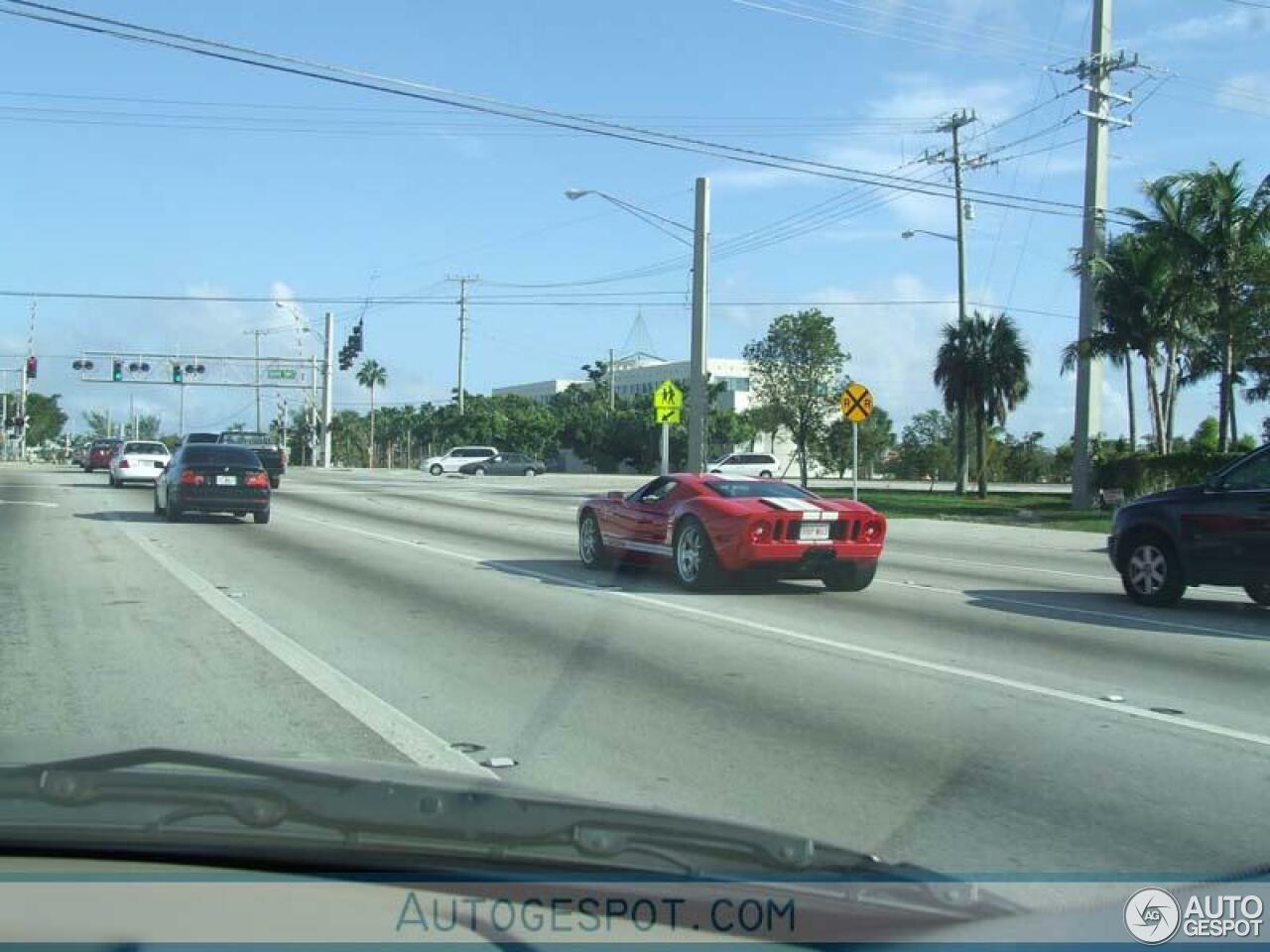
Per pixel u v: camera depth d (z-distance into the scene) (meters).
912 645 10.28
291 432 119.75
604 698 7.96
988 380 44.72
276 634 10.30
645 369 121.94
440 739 6.79
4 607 11.62
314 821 3.93
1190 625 11.84
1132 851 5.04
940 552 20.94
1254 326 33.47
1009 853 4.99
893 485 62.81
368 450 109.12
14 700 7.57
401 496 35.19
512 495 37.09
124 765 4.58
